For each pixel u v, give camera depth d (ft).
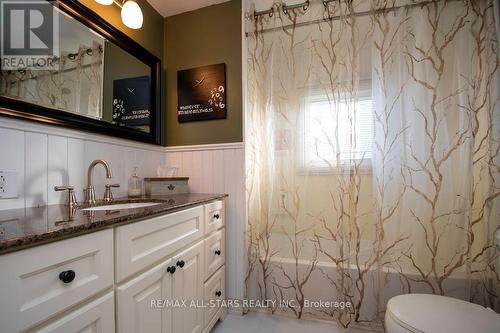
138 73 5.14
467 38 4.27
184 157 5.91
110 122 4.42
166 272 3.19
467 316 2.93
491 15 4.12
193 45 5.92
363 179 4.79
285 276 5.21
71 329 1.96
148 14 5.61
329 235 4.98
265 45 5.29
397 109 4.57
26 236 1.64
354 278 4.80
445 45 4.36
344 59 4.83
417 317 2.93
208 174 5.72
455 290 4.34
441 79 4.38
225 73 5.66
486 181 4.19
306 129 5.08
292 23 5.12
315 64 5.01
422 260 4.49
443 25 4.36
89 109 4.01
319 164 5.01
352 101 4.77
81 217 2.37
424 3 4.43
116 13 4.69
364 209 4.79
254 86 5.37
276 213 5.25
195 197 4.54
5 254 1.56
